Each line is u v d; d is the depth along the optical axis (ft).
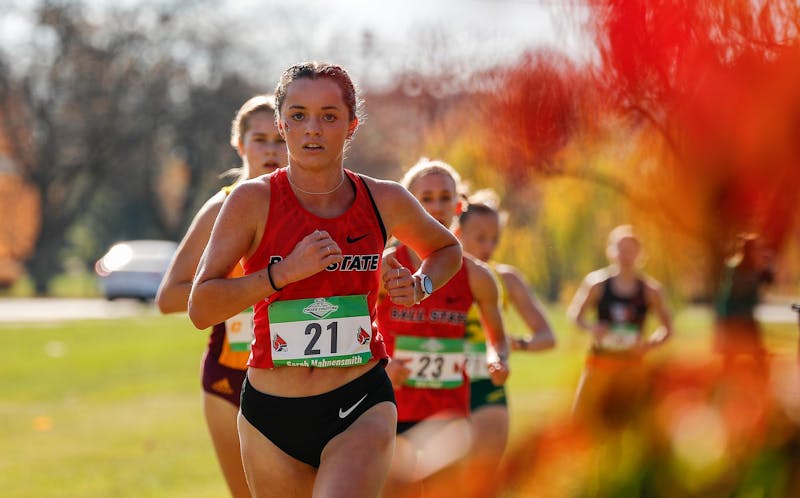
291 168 29.09
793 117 11.22
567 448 10.96
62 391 129.80
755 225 11.58
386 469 28.68
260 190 28.68
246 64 478.59
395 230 30.30
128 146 472.44
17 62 445.37
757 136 11.36
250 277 27.25
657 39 11.22
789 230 11.45
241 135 43.83
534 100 11.41
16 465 76.43
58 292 476.54
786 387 10.52
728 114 11.36
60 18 435.12
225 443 41.11
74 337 208.85
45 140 460.96
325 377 29.01
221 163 498.28
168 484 67.97
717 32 11.34
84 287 537.65
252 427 29.94
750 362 10.94
